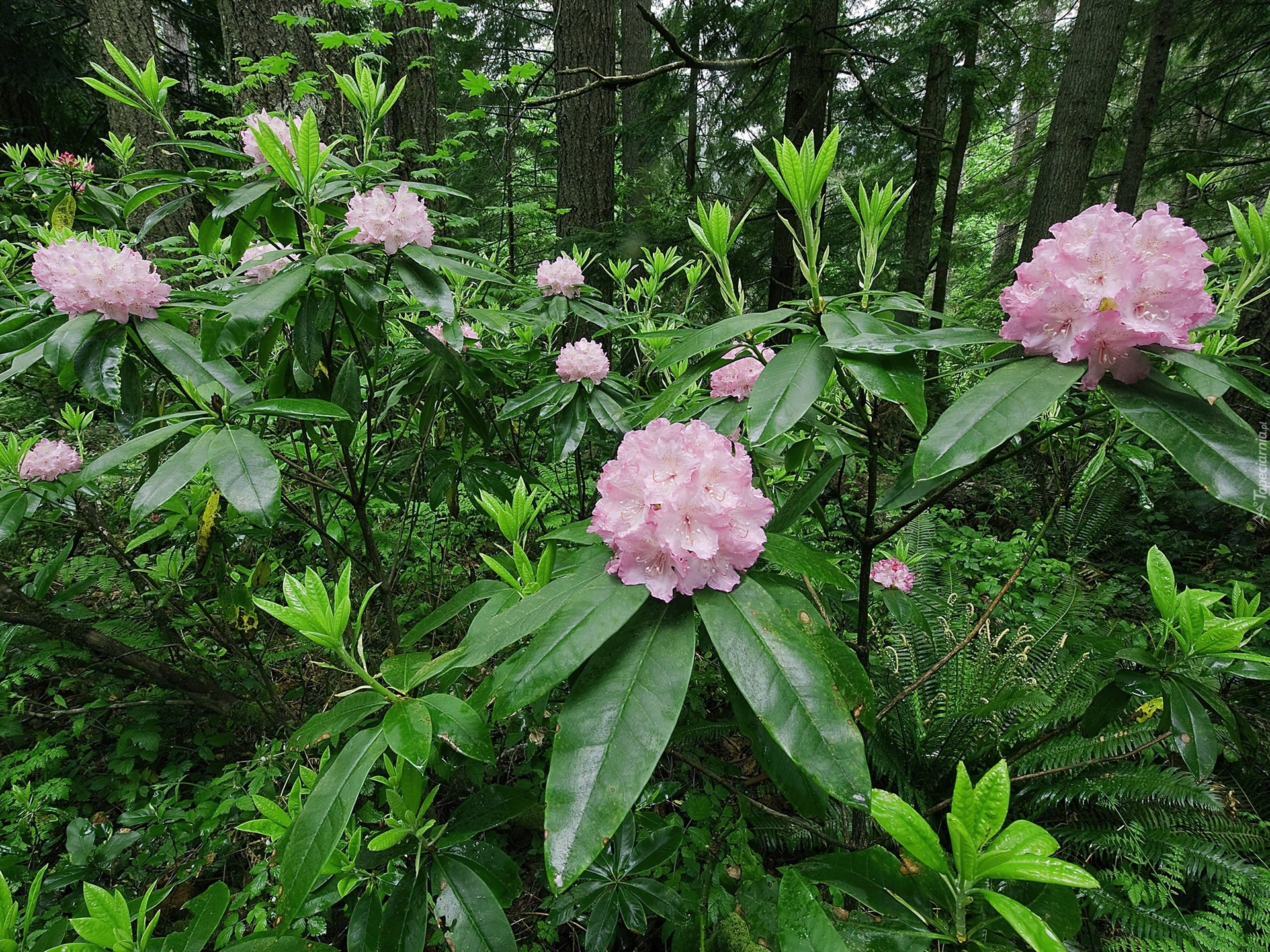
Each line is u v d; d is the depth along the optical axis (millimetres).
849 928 995
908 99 6277
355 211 1702
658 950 1804
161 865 1897
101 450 3783
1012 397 949
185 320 1590
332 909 1810
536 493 2928
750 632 927
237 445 1358
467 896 1201
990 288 7207
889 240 6336
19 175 2732
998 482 4816
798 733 836
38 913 1767
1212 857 1873
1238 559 3715
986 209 8250
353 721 1068
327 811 933
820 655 908
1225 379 866
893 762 2203
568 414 2477
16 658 2334
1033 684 2381
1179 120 7461
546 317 2695
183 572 2479
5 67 7297
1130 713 2092
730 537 967
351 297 1674
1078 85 5805
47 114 8602
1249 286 1187
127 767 2215
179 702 2359
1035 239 6176
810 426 1577
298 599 992
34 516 2383
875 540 1482
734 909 1428
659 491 974
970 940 868
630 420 2320
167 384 2227
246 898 1687
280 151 1543
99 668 2395
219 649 2732
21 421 3723
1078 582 3178
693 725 1831
